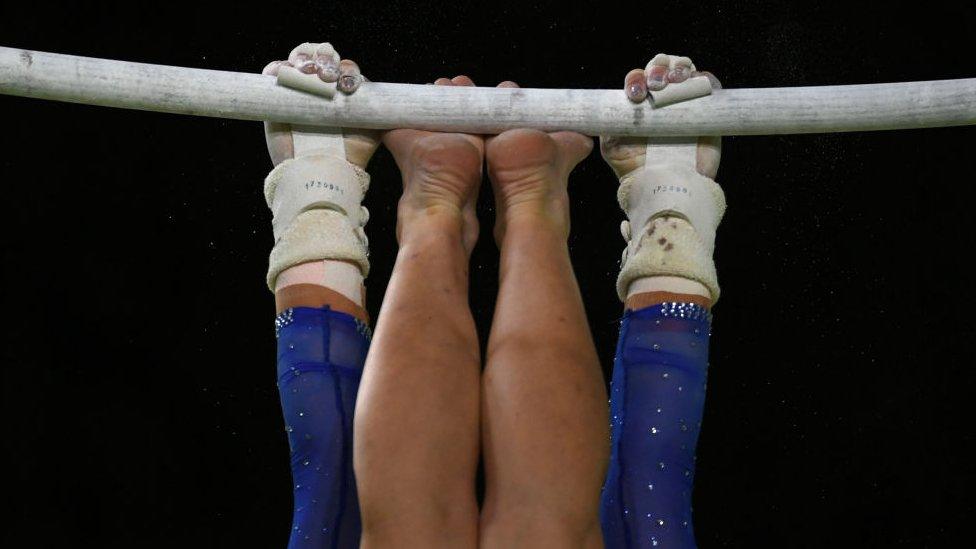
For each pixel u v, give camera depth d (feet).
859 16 13.25
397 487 8.29
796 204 13.48
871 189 13.41
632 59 13.38
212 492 13.20
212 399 13.32
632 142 9.95
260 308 13.41
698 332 9.51
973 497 13.01
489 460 8.55
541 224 9.29
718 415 13.30
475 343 8.93
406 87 9.55
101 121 13.39
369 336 9.69
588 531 8.39
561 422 8.48
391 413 8.46
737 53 13.37
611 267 13.56
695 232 9.70
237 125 13.50
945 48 13.15
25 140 13.33
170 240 13.42
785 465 13.21
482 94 9.52
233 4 13.32
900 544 13.05
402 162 9.66
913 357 13.21
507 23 13.42
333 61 9.51
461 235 9.43
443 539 8.26
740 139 13.53
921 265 13.29
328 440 9.21
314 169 9.69
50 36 13.14
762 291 13.41
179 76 9.36
